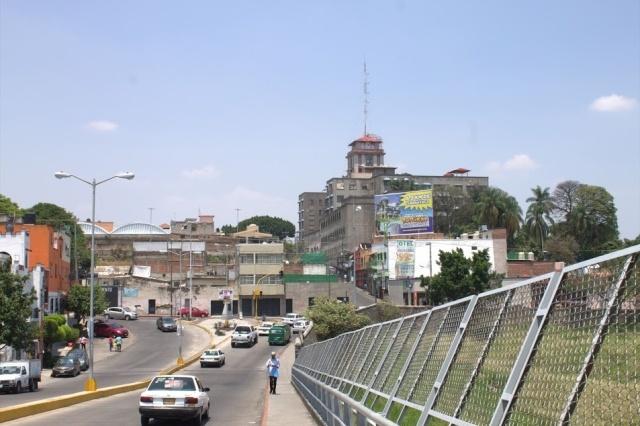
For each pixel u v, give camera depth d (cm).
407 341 1220
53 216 10550
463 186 15562
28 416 2227
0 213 9062
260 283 10469
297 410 2364
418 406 938
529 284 650
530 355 605
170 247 11775
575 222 10050
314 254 11500
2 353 4431
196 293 10506
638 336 457
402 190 14550
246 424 2098
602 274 511
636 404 452
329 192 16212
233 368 5138
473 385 754
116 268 11744
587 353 514
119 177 3688
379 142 17375
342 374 1955
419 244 9344
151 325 8612
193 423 2050
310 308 6856
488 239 9188
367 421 962
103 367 5319
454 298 7225
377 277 9750
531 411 591
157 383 2089
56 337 5581
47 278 5966
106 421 2098
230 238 12444
